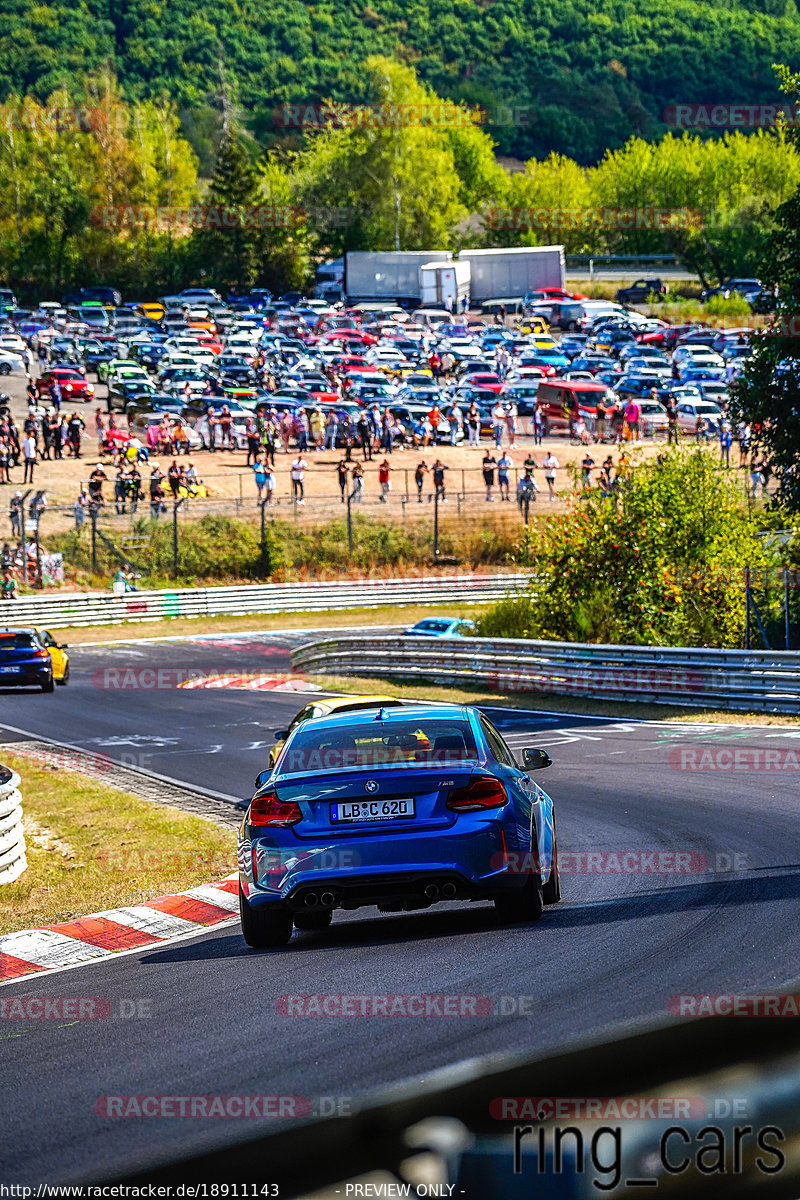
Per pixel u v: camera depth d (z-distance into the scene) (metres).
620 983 18.88
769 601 89.38
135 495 154.75
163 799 53.03
